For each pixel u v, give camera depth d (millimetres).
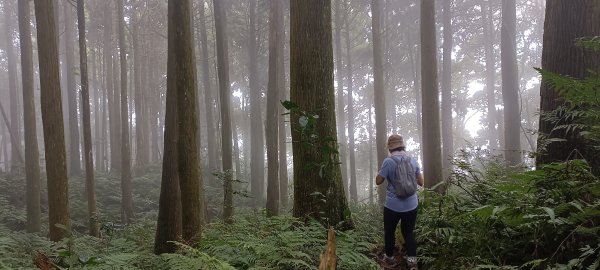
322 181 5926
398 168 5348
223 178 9352
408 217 5340
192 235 6430
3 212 13852
